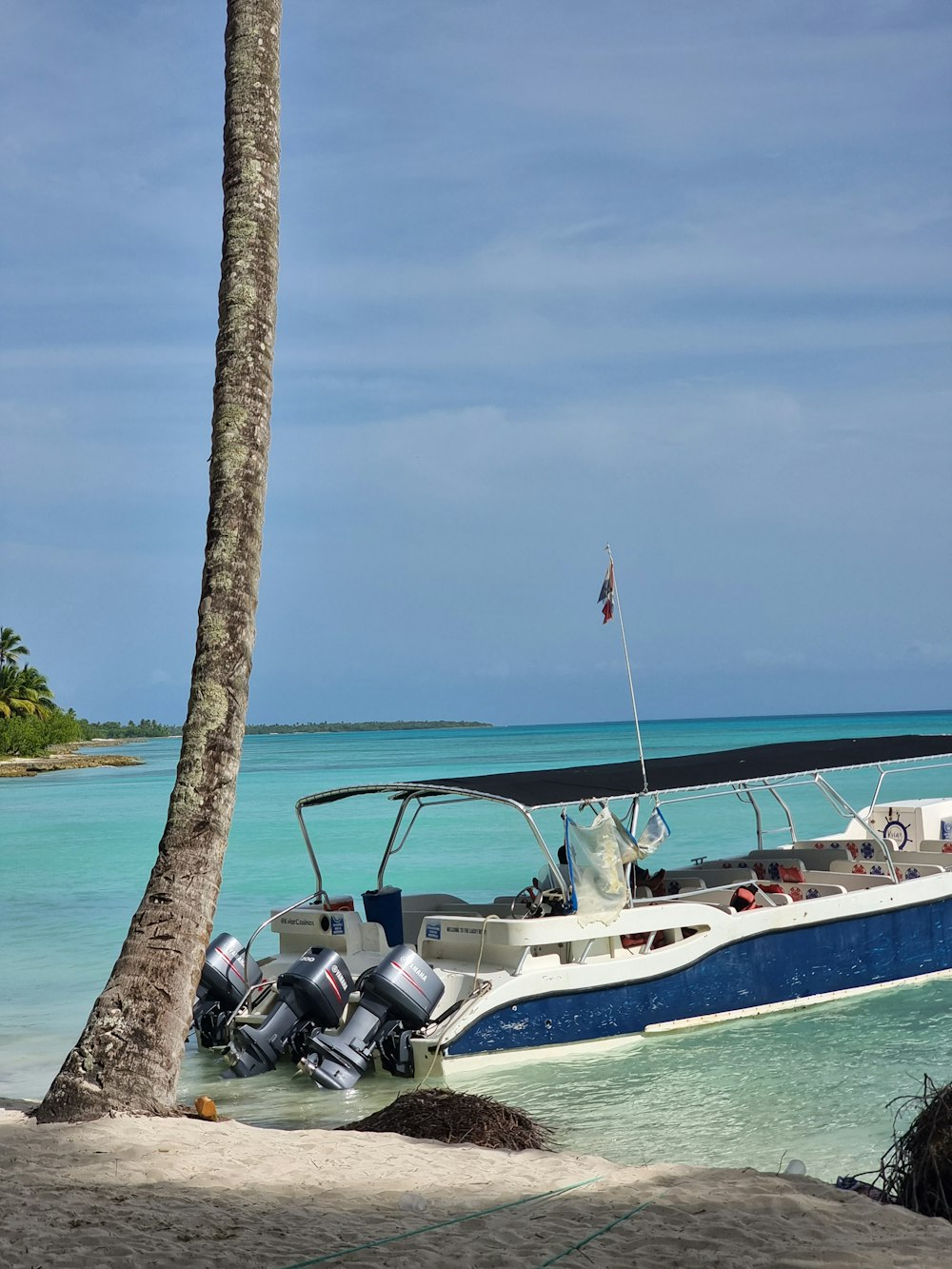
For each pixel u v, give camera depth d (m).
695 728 199.00
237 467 9.06
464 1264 5.14
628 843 11.75
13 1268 5.11
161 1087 8.27
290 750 142.25
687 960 11.72
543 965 11.12
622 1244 5.37
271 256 9.33
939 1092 6.60
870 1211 5.86
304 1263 5.17
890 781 46.47
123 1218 5.83
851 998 12.80
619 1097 9.70
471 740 173.62
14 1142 7.31
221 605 8.94
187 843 8.66
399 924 12.79
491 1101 8.27
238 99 9.29
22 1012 13.16
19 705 118.44
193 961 8.55
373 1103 9.84
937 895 13.61
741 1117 9.11
